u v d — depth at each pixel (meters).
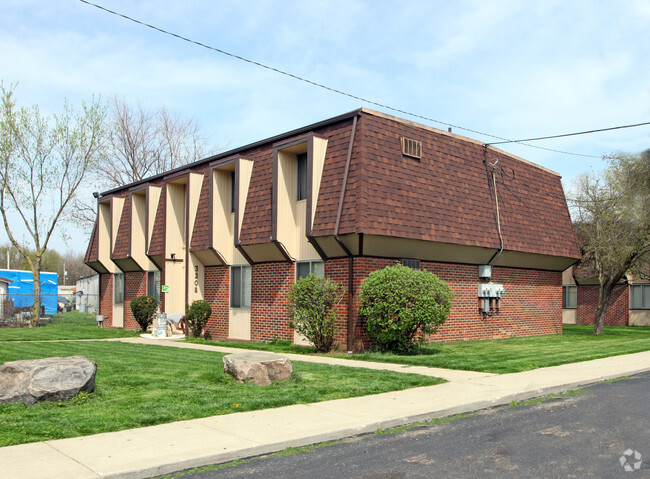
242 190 19.77
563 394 10.70
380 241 16.38
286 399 9.37
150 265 26.08
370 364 13.84
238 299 20.70
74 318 38.44
